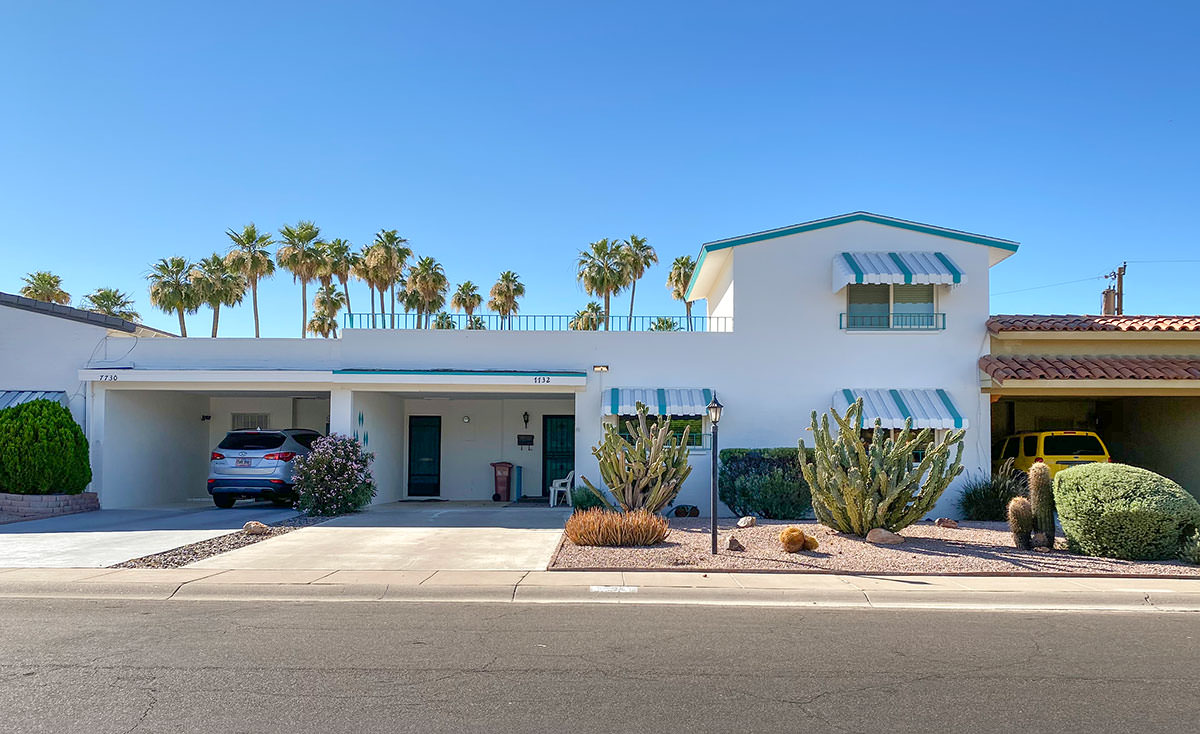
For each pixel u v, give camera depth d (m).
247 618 8.29
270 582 9.74
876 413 16.98
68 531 13.80
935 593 9.54
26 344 17.91
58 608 8.76
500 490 21.48
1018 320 18.06
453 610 8.75
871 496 12.50
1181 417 18.94
